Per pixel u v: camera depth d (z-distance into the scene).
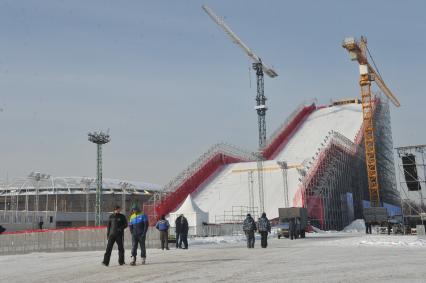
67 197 131.62
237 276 15.33
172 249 33.47
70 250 37.72
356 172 111.69
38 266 21.72
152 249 34.00
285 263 19.69
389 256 22.44
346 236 57.59
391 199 132.75
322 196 89.56
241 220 85.75
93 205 132.00
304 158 113.81
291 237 51.00
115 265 20.72
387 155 136.38
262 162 111.19
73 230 37.94
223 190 101.19
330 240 44.00
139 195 138.12
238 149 123.38
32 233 39.88
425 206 58.31
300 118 146.50
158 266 19.53
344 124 133.75
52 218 99.25
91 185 134.50
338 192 98.75
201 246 38.88
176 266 19.30
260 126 156.88
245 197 95.88
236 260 21.67
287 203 87.88
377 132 127.94
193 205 67.94
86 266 20.72
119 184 140.12
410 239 37.31
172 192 96.19
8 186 134.25
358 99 151.00
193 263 20.53
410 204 58.06
